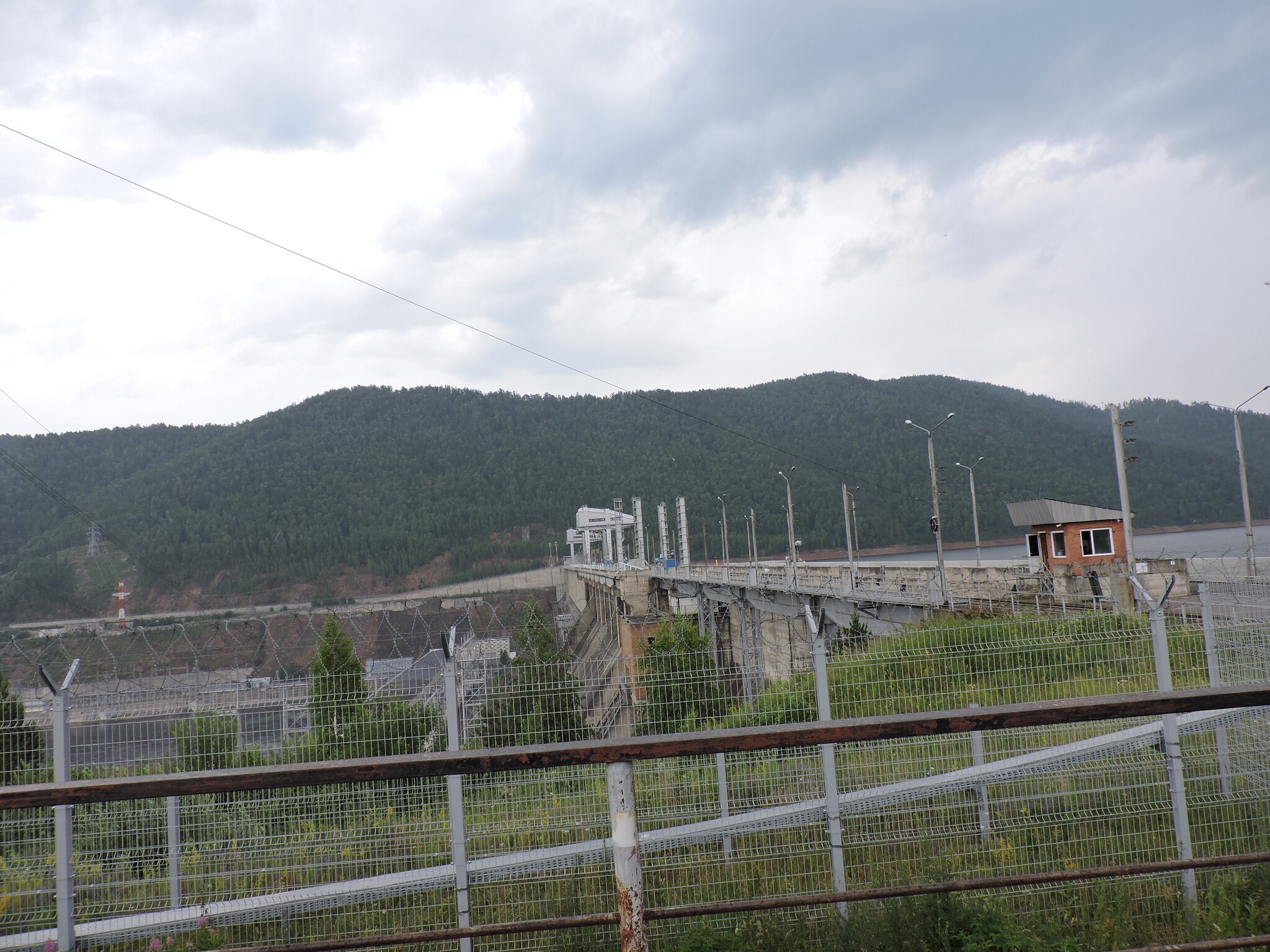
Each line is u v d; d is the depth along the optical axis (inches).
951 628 323.6
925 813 261.1
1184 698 92.4
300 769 86.2
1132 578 284.0
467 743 306.8
